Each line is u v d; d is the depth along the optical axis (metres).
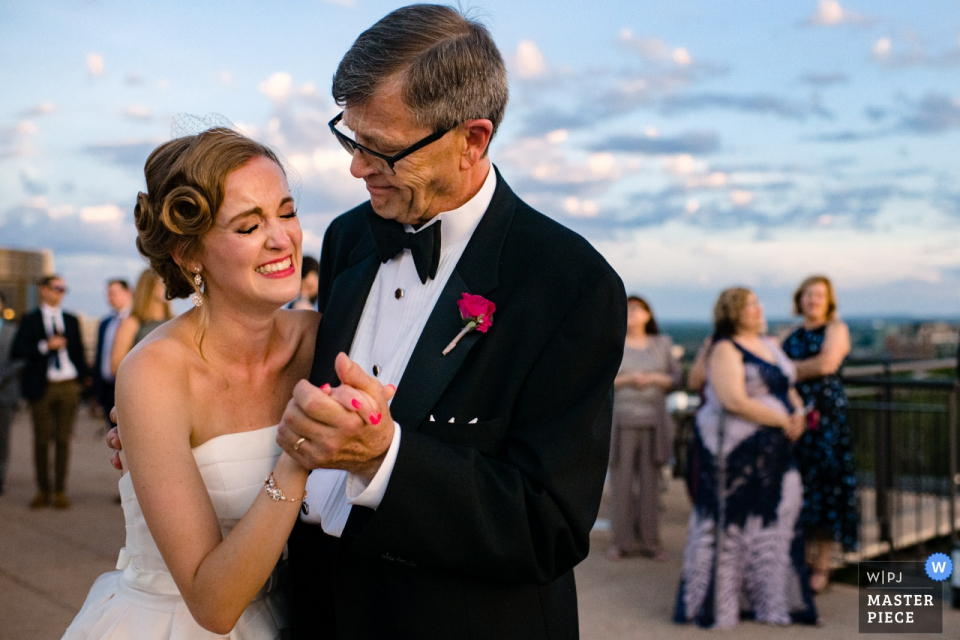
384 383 1.37
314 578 1.44
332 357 1.44
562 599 1.43
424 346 1.33
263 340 1.42
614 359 1.33
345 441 1.09
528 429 1.28
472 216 1.40
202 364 1.34
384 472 1.16
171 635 1.34
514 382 1.30
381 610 1.31
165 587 1.38
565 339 1.30
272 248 1.29
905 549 4.95
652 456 4.80
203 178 1.24
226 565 1.15
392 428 1.16
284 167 1.37
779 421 3.68
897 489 4.88
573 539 1.27
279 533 1.16
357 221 1.71
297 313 1.60
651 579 4.38
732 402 3.70
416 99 1.25
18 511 5.69
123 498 1.44
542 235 1.40
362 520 1.28
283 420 1.10
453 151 1.30
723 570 3.69
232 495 1.36
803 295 4.48
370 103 1.27
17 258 13.09
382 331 1.42
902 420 5.18
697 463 3.91
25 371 5.76
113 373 5.16
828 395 4.21
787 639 3.49
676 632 3.59
